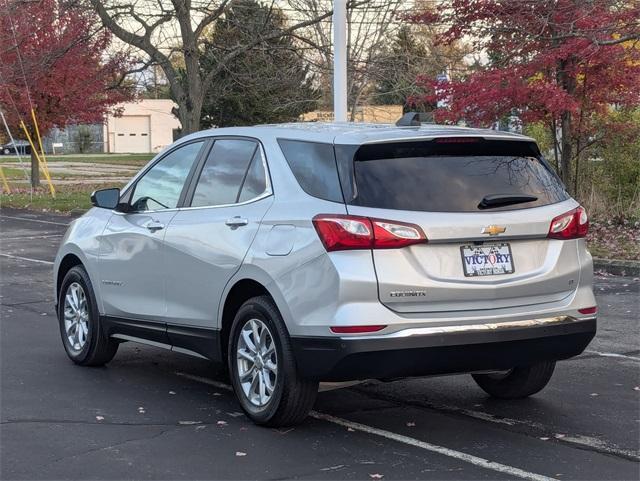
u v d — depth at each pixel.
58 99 32.81
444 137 5.85
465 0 16.44
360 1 25.81
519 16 15.96
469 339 5.60
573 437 6.02
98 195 7.52
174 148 7.29
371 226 5.48
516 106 16.59
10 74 27.28
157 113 83.75
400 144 5.80
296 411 5.92
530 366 6.64
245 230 6.18
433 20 17.33
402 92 26.80
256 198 6.25
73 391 7.14
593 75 16.78
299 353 5.69
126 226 7.40
